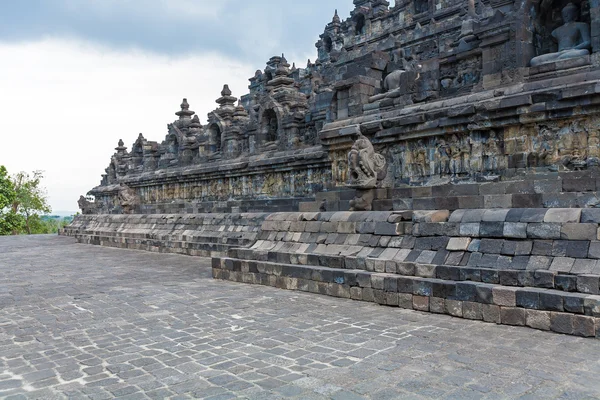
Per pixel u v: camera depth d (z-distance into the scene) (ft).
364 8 127.34
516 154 43.86
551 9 48.57
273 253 51.90
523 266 33.55
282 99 86.33
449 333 30.71
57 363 27.37
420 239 41.27
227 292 48.16
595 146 39.58
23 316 40.01
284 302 42.22
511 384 21.97
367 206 52.11
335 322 34.55
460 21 99.76
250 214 84.12
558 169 41.63
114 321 37.29
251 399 21.33
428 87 53.52
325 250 47.96
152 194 124.26
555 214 34.01
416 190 49.42
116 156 155.02
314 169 77.71
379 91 63.67
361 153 51.31
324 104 77.97
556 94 40.11
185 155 113.60
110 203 156.87
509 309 32.22
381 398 20.97
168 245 94.68
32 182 241.55
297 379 23.57
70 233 155.74
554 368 23.80
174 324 35.76
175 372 25.22
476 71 50.62
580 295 29.50
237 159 94.68
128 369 25.93
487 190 44.34
